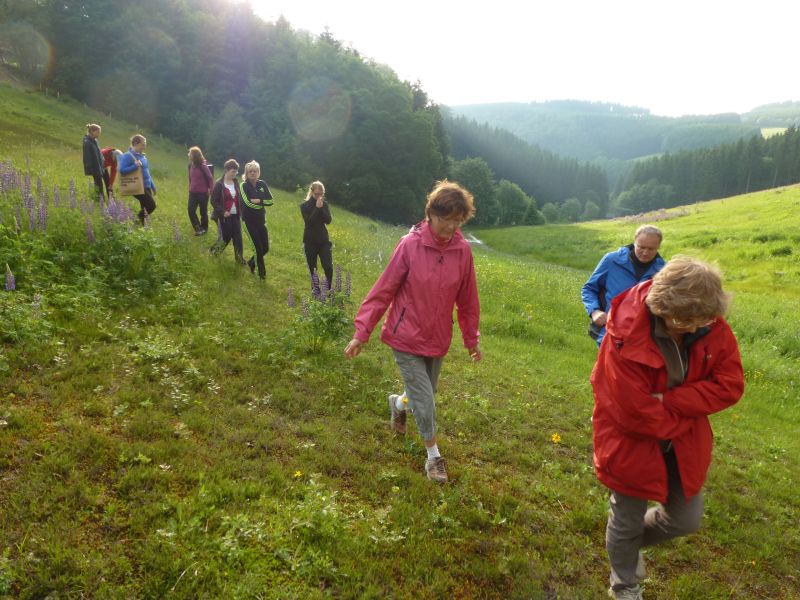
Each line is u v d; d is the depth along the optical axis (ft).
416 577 9.35
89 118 155.12
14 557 7.84
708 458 8.90
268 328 21.15
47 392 12.37
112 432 11.57
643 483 8.82
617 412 8.64
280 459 12.14
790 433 26.78
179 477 10.45
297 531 9.51
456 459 14.42
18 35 187.73
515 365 27.14
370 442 14.03
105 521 8.90
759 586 11.57
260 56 215.72
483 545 10.62
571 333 40.27
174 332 18.16
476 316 13.02
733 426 25.58
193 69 205.26
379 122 189.78
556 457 16.06
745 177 369.50
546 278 65.46
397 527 10.42
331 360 19.25
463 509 11.61
